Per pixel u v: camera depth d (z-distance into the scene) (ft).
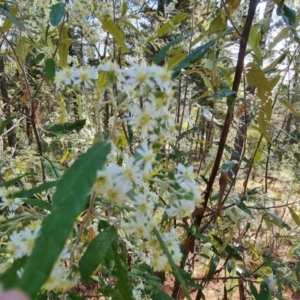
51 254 0.41
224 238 2.32
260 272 2.34
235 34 1.56
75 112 3.08
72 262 0.83
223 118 1.98
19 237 0.69
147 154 0.72
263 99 1.53
